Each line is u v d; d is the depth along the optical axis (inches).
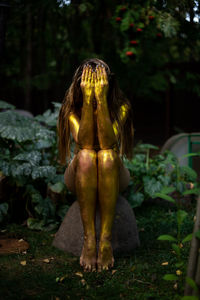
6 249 104.5
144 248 106.4
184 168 94.2
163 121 464.4
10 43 349.4
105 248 89.3
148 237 115.7
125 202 109.0
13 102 378.9
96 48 300.2
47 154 154.8
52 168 125.4
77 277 86.3
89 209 90.8
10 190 134.4
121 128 100.4
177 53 287.0
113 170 90.4
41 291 79.0
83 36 298.5
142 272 88.2
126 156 108.6
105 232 90.3
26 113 248.8
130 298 75.8
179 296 72.9
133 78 294.4
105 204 90.4
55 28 304.3
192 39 179.3
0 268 90.5
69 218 106.8
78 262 96.2
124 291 78.5
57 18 283.0
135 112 470.9
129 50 196.1
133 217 108.6
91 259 89.1
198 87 299.1
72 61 301.6
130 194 146.3
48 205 128.0
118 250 101.0
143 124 470.6
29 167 123.7
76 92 100.1
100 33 292.7
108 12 259.3
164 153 171.8
